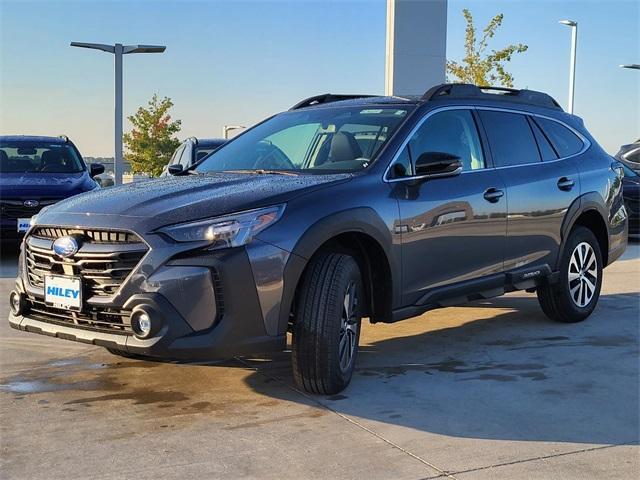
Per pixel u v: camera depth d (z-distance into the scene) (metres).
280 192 4.05
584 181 6.21
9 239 9.73
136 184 4.65
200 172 5.17
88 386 4.54
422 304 4.78
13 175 10.41
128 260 3.82
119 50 23.52
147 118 43.56
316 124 5.26
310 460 3.40
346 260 4.18
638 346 5.52
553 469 3.31
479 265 5.21
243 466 3.33
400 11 17.56
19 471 3.28
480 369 4.91
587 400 4.27
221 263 3.74
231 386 4.52
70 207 4.23
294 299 4.09
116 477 3.22
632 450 3.54
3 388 4.50
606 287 8.21
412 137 4.86
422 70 17.88
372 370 4.88
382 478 3.21
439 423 3.88
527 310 6.89
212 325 3.77
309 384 4.18
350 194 4.28
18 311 4.35
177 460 3.40
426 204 4.72
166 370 4.87
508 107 5.82
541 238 5.75
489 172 5.36
